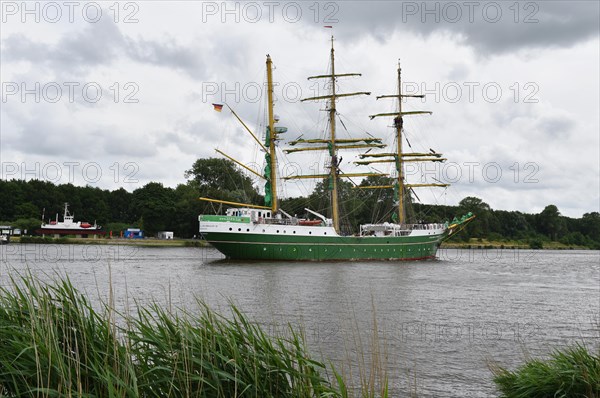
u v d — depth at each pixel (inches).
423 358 859.4
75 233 6574.8
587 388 556.1
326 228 3718.0
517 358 877.8
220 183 7406.5
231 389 407.5
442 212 7770.7
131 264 3016.7
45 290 432.1
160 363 412.2
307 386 421.4
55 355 373.1
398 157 4534.9
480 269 3390.7
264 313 1251.8
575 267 3818.9
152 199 6722.4
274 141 3927.2
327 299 1583.4
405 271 2933.1
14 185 7332.7
